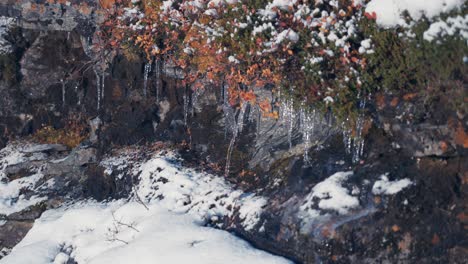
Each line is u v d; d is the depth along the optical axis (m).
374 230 7.41
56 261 9.42
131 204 9.52
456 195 7.43
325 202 7.74
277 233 7.97
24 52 12.27
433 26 7.49
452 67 7.40
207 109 10.31
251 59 8.81
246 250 7.95
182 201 9.19
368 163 7.95
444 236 7.34
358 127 8.12
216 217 8.82
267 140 9.44
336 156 8.34
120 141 11.01
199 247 8.09
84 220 9.95
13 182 11.47
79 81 12.02
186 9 9.67
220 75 9.52
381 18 7.92
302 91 8.46
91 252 9.05
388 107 7.95
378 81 8.05
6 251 10.84
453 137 7.52
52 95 12.19
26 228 10.88
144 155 10.48
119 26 10.85
